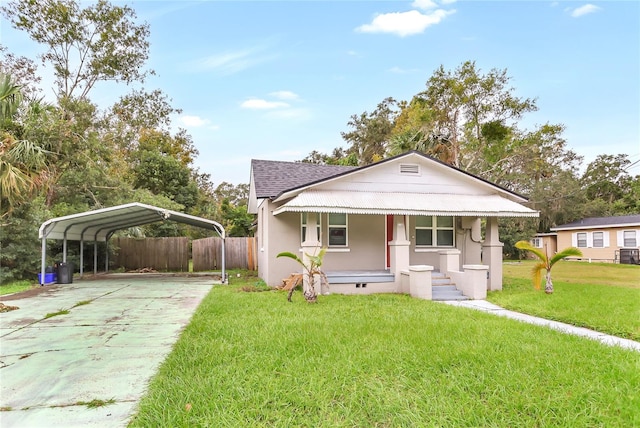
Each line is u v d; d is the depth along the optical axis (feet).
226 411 13.07
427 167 47.42
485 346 20.35
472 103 101.71
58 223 52.49
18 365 18.24
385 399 14.03
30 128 58.49
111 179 78.79
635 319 27.71
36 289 46.93
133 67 94.68
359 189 45.24
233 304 33.81
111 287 49.01
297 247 48.44
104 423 12.56
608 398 14.20
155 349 20.79
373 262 49.52
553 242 121.39
